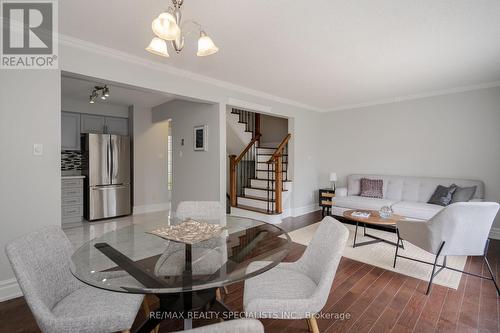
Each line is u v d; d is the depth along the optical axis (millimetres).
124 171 5223
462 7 1960
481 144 4051
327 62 3088
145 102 5125
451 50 2746
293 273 1690
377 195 4688
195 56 2922
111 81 2805
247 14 2057
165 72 3252
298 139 5391
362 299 2176
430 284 2266
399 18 2119
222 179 3943
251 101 4352
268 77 3678
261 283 1546
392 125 4977
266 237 1927
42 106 2318
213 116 3984
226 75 3590
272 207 4836
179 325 1857
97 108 5176
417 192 4395
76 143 4980
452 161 4324
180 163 4691
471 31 2334
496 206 2221
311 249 1738
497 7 1954
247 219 2488
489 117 3973
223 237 1892
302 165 5516
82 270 1359
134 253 1605
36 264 1255
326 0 1873
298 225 4562
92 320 1155
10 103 2164
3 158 2133
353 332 1762
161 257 1542
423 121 4605
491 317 1919
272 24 2215
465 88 4137
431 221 2328
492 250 3336
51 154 2363
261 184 5500
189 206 2516
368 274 2645
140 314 1968
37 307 1097
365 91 4438
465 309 2023
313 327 1445
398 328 1803
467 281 2484
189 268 1388
